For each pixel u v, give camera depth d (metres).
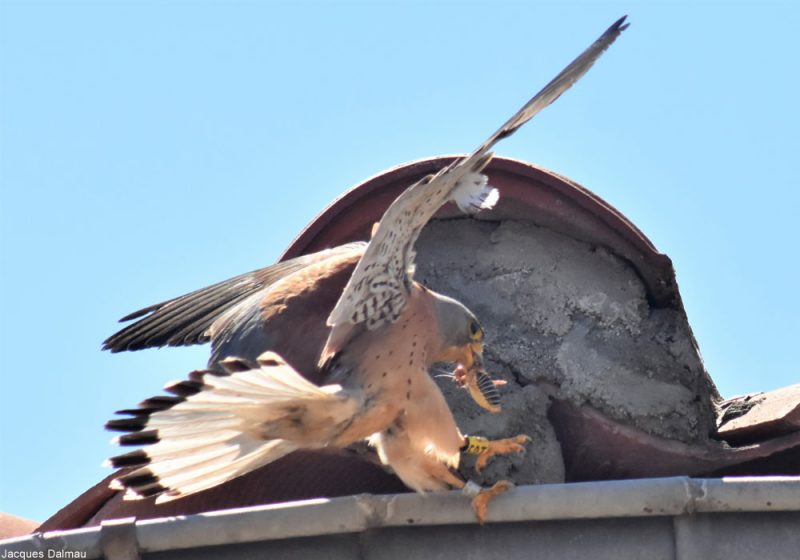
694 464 12.61
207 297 12.55
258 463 11.14
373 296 10.96
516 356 12.70
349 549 11.19
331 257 12.33
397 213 10.38
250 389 10.38
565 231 13.27
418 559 11.17
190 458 10.85
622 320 13.02
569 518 11.15
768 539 11.15
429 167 13.15
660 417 12.63
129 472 11.45
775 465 12.77
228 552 11.15
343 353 11.12
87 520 12.40
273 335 11.48
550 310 12.96
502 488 11.14
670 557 11.12
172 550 11.09
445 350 11.54
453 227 13.37
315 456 12.38
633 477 12.61
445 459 11.34
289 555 11.17
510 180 13.10
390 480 12.44
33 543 11.03
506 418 12.46
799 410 12.52
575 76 10.39
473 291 13.05
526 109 10.25
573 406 12.59
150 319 12.55
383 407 11.07
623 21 10.37
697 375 13.02
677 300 13.23
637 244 13.06
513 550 11.17
